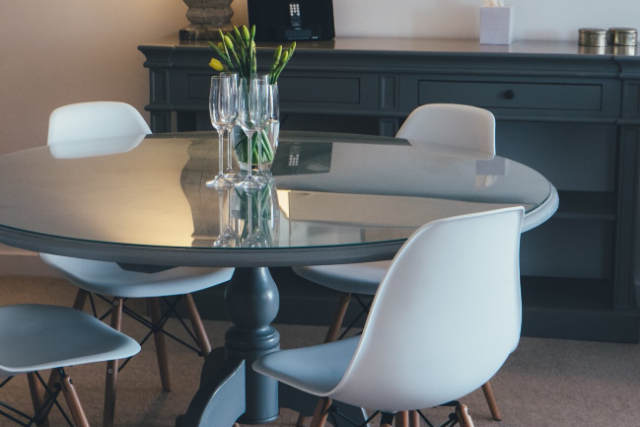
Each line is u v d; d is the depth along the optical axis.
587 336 3.42
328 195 2.12
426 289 1.68
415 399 1.77
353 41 3.58
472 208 2.01
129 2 3.80
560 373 3.12
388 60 3.27
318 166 2.45
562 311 3.40
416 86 3.29
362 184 2.24
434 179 2.30
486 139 2.87
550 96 3.23
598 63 3.15
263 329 2.38
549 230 3.78
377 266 2.64
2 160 2.50
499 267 1.76
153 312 2.90
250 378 2.37
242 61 2.22
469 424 1.99
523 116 3.25
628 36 3.41
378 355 1.71
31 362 1.99
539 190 2.19
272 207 2.01
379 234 1.80
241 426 2.70
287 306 3.53
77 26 3.85
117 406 2.83
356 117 3.75
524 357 3.26
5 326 2.19
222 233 1.81
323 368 1.93
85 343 2.11
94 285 2.48
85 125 2.97
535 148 3.71
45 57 3.90
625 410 2.84
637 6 3.54
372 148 2.72
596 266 3.78
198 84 3.38
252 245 1.73
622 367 3.18
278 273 3.77
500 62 3.22
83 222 1.88
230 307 2.36
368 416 2.75
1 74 3.93
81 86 3.91
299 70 3.33
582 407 2.86
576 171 3.70
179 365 3.15
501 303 1.79
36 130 3.97
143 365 3.14
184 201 2.06
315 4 3.60
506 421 2.77
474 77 3.25
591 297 3.53
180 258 1.70
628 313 3.37
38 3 3.85
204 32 3.49
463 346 1.76
